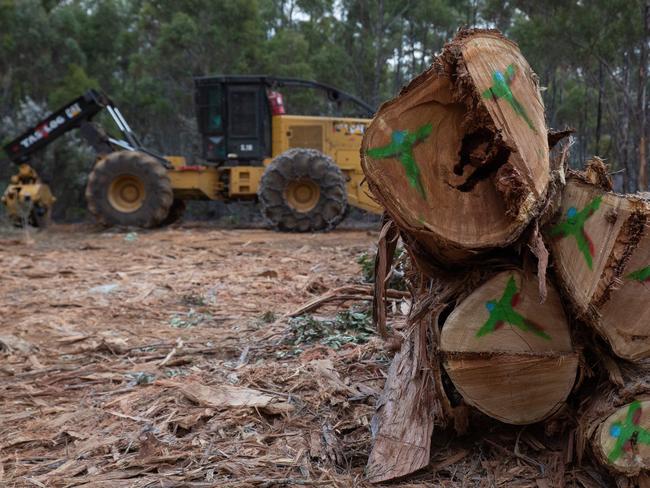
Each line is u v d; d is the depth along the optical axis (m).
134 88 27.92
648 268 2.66
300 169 13.94
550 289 2.83
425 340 3.17
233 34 25.42
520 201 2.56
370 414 3.43
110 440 3.38
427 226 2.66
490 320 2.81
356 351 4.48
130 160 14.70
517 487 2.71
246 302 6.89
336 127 15.41
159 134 29.06
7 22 25.83
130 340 5.48
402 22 27.30
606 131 22.83
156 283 8.10
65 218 22.33
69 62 27.00
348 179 15.38
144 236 13.61
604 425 2.60
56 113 15.43
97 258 10.49
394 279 5.64
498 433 3.10
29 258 10.54
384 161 2.69
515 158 2.55
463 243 2.64
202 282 8.09
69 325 6.07
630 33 14.48
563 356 2.77
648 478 2.52
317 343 4.91
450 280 3.05
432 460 2.95
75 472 3.03
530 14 15.60
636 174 15.91
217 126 15.08
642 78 13.49
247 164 15.46
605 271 2.69
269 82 15.19
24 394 4.18
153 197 14.78
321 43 29.16
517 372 2.80
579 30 14.73
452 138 2.71
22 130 22.38
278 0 32.62
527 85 2.75
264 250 11.06
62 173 22.05
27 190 15.33
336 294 6.01
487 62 2.64
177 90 27.67
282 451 3.12
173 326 5.98
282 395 3.81
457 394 3.04
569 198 2.80
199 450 3.17
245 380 4.11
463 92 2.60
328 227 14.17
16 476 3.03
